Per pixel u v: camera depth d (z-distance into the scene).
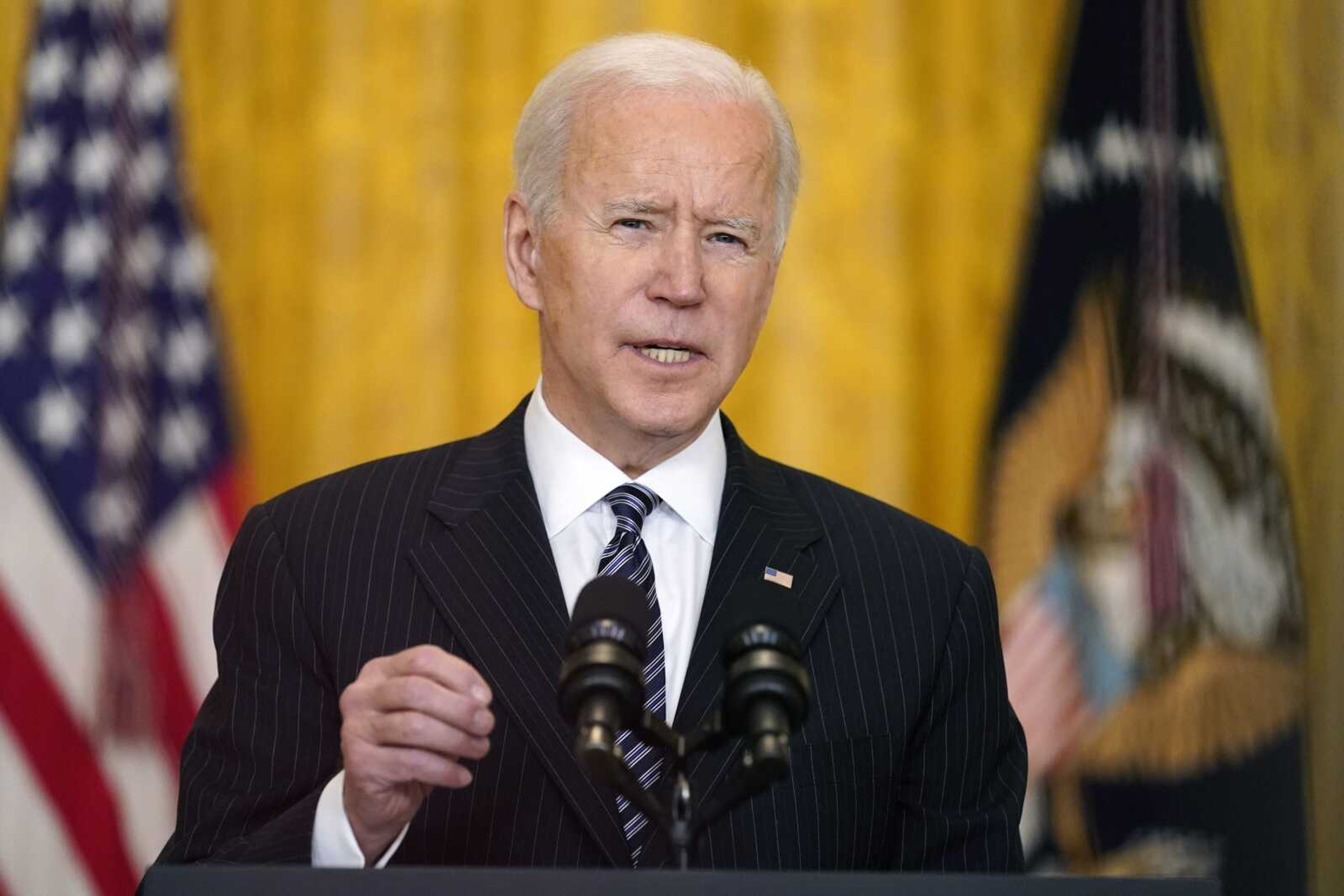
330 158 14.49
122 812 13.52
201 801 7.01
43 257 14.00
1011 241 14.95
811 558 7.61
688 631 7.30
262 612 7.34
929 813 7.38
